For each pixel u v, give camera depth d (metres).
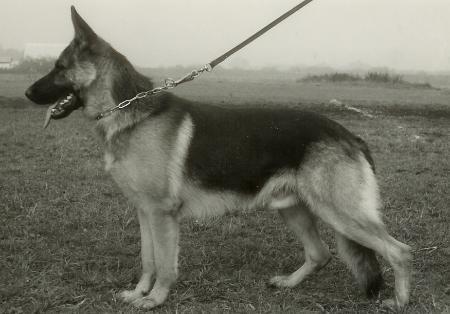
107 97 4.38
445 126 14.58
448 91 28.94
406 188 7.82
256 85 31.16
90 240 5.71
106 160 4.40
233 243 5.80
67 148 10.32
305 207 4.76
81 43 4.43
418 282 4.79
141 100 4.33
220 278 4.91
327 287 4.85
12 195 7.08
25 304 4.26
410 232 6.07
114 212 6.63
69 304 4.32
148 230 4.57
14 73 36.34
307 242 4.86
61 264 5.08
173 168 4.24
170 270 4.36
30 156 9.54
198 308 4.25
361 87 31.42
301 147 4.26
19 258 5.08
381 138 12.20
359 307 4.34
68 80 4.50
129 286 4.76
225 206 4.42
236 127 4.35
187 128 4.31
